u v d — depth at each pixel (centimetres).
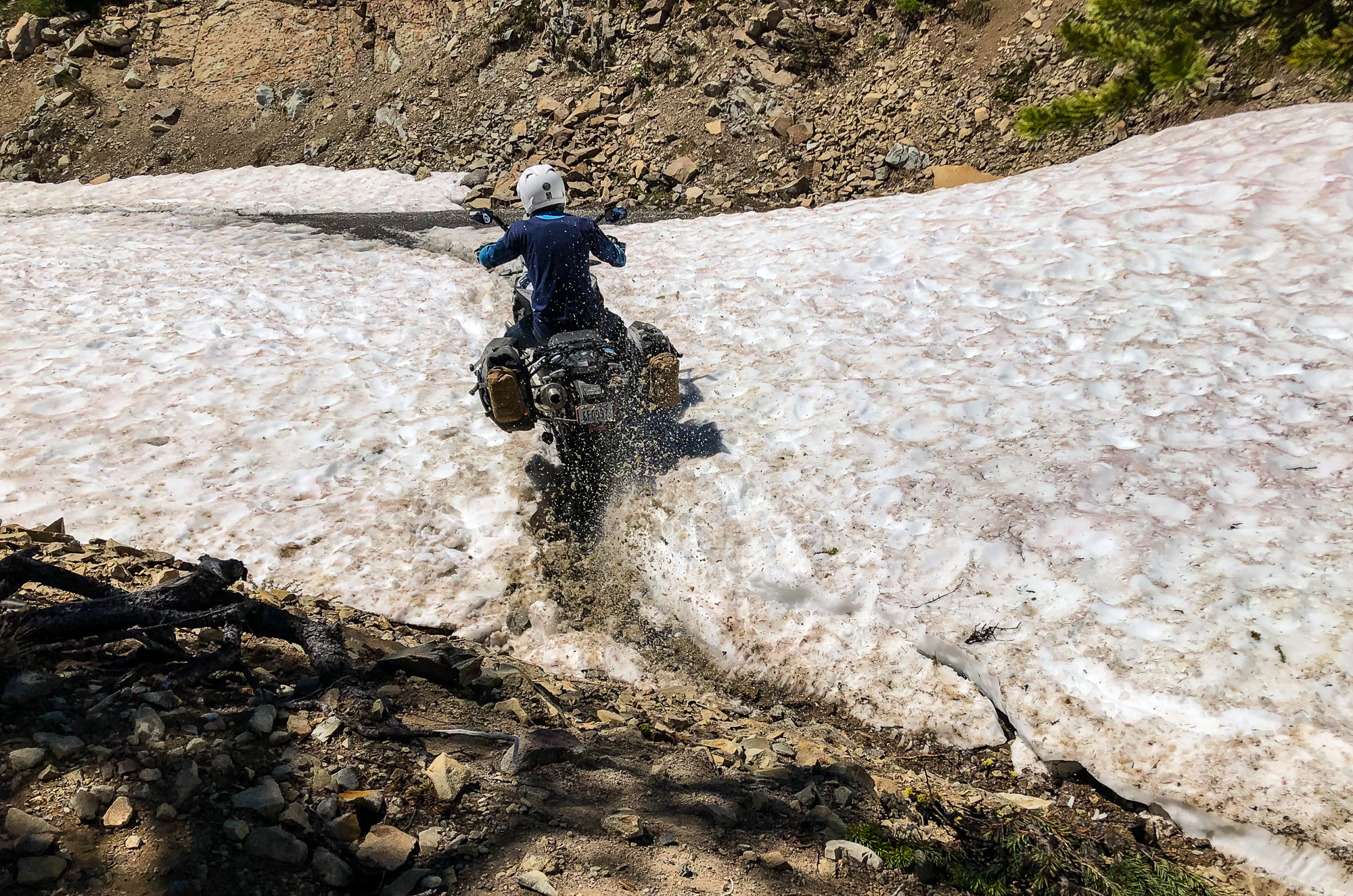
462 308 968
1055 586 489
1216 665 423
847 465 622
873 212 1120
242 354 848
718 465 641
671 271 1016
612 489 639
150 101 1873
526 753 364
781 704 491
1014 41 1366
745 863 322
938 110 1352
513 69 1689
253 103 1833
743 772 396
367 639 466
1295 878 351
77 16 1998
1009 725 447
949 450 622
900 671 481
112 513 602
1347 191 834
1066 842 362
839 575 535
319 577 559
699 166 1424
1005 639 467
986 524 540
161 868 273
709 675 515
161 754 315
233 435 703
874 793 388
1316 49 401
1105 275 827
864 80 1441
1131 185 973
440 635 525
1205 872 359
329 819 309
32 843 269
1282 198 857
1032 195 1034
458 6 1805
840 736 457
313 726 353
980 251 923
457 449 691
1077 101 454
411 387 781
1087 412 640
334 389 778
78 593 375
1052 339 745
